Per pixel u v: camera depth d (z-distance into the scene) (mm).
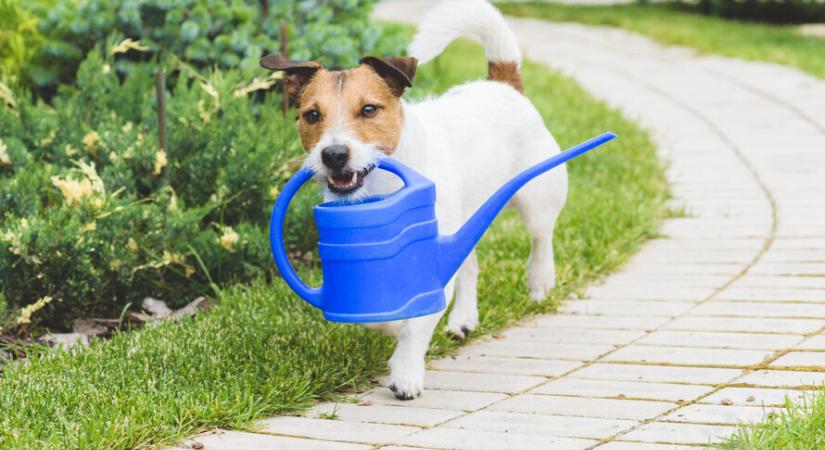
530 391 2016
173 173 2506
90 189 2289
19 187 2326
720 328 2209
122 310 2357
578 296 2416
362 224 1913
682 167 3322
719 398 1944
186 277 2389
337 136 1925
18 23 2908
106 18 2877
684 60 5652
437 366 2135
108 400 1932
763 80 4816
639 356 2121
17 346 2219
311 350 2102
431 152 2047
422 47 2248
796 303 2293
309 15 3172
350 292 1930
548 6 8891
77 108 2561
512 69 2293
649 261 2586
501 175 2180
